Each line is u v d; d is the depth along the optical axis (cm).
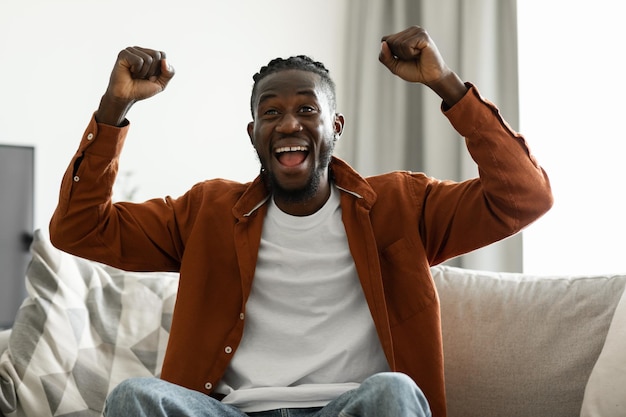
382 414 141
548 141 304
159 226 190
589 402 193
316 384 175
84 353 222
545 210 177
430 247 188
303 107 180
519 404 205
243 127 353
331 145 184
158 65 177
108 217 184
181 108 339
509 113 324
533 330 210
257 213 186
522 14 312
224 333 180
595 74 293
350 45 379
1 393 210
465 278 223
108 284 239
